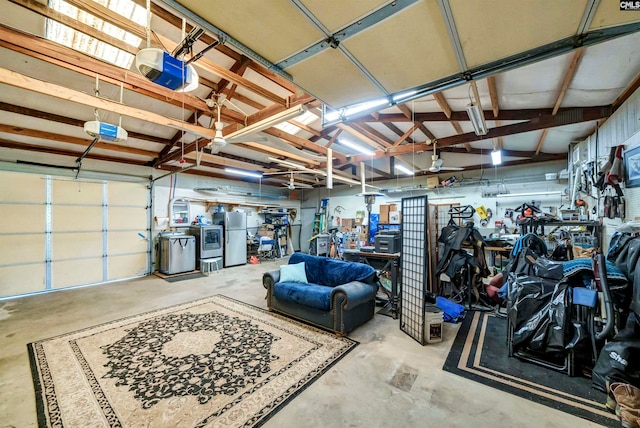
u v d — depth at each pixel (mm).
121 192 6250
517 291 2623
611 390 1884
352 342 2965
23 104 3787
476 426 1756
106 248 5980
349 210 9797
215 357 2643
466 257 4211
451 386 2172
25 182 5008
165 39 2684
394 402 1990
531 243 3318
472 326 3418
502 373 2346
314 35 1413
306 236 10992
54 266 5285
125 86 3111
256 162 7473
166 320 3604
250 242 8633
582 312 2355
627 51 2166
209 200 8039
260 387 2176
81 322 3561
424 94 2039
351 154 7141
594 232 3553
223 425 1782
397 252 4145
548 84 2857
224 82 3838
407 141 6492
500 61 1616
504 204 6570
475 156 6961
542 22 1271
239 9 1247
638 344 1960
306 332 3227
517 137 4969
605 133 3475
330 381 2250
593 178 3543
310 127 5707
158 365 2502
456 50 1510
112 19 2189
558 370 2346
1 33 2301
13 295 4836
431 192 7684
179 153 5699
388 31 1370
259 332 3215
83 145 5016
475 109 3125
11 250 4855
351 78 1828
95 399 2031
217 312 3908
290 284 3768
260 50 1552
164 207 7059
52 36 2873
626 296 2154
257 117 3625
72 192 5543
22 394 2086
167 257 6555
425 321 2943
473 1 1161
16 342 2973
